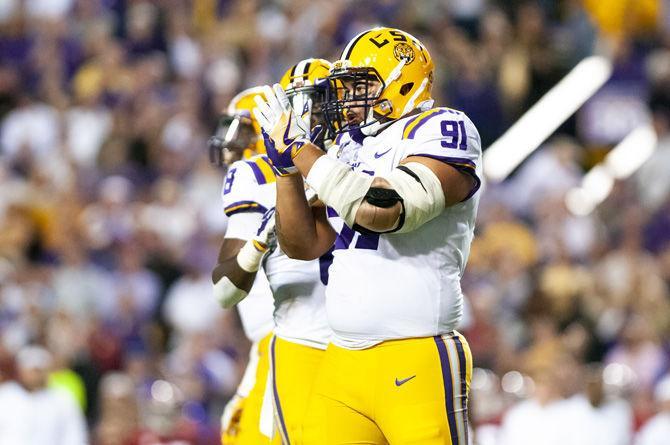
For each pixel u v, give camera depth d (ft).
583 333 103.45
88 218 111.75
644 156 130.82
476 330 95.91
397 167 40.29
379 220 39.45
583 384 91.04
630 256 113.91
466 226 42.11
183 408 90.38
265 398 48.06
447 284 41.45
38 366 83.71
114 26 137.80
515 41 143.02
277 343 47.37
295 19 138.82
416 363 40.70
